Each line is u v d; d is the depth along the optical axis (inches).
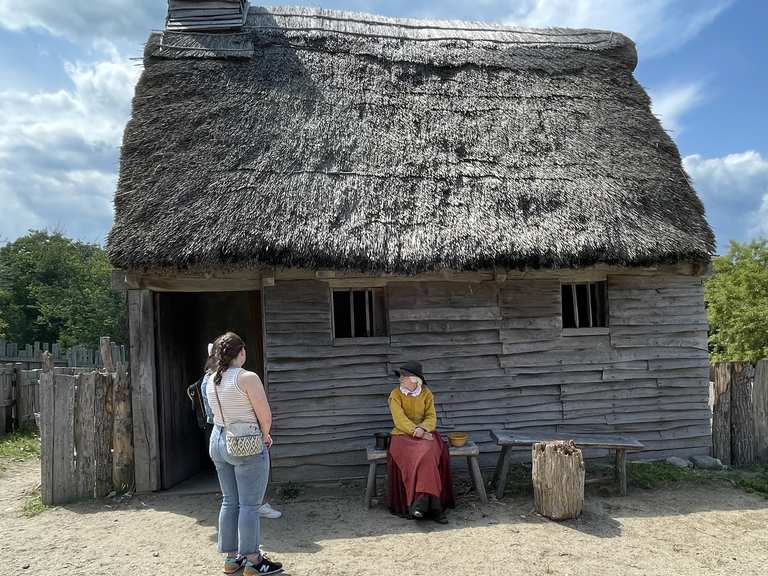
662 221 250.5
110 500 220.7
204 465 291.0
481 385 252.4
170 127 250.2
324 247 213.9
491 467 250.7
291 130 258.4
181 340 269.1
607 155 277.3
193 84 269.6
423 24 351.3
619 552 167.3
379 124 272.5
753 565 160.1
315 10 342.3
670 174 275.7
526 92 303.9
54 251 1078.4
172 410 251.0
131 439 230.2
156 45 285.3
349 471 239.5
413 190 244.5
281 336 236.8
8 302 1010.1
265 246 211.2
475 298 254.7
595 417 259.9
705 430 268.7
